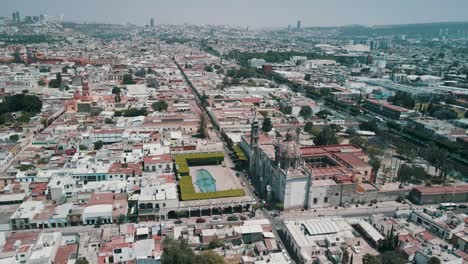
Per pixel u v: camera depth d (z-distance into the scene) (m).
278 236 181.75
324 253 164.62
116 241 158.12
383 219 192.62
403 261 150.88
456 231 177.25
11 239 159.50
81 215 182.25
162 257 146.38
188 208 194.25
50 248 152.50
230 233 171.62
